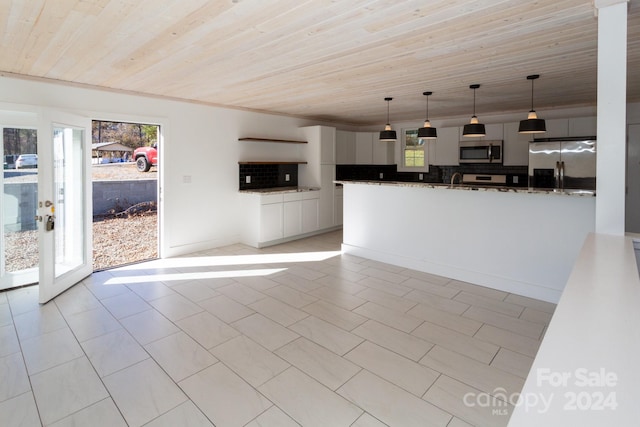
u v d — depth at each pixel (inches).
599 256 66.9
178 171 199.6
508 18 90.0
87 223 166.7
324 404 79.0
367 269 178.1
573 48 112.7
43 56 120.3
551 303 135.7
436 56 120.0
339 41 105.3
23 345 104.3
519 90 174.4
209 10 84.7
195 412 76.5
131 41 105.3
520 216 143.2
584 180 200.2
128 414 75.9
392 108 228.1
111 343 105.6
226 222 226.1
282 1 80.0
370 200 195.5
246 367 93.2
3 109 140.0
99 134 318.0
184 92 179.3
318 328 114.8
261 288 151.6
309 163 264.5
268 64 129.5
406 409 77.3
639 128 197.3
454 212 161.9
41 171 133.0
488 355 98.7
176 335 110.4
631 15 88.5
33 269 158.6
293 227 241.1
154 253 245.1
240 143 229.6
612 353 32.6
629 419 23.5
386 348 102.5
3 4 82.3
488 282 152.7
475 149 244.8
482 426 72.3
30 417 74.9
